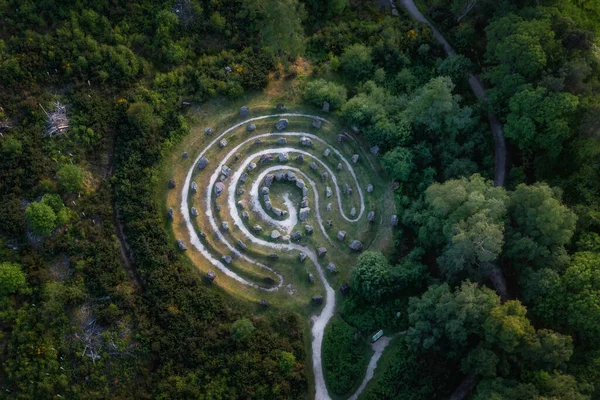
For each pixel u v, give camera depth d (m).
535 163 64.38
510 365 51.03
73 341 53.03
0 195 57.12
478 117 66.31
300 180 65.75
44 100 61.09
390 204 64.44
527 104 59.78
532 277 52.88
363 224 63.91
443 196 55.78
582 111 60.34
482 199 53.75
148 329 55.06
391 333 58.19
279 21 67.31
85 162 61.19
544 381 47.66
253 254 61.72
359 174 66.94
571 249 56.81
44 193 57.59
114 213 60.94
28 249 55.66
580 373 49.31
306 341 57.47
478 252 51.75
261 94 70.19
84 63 63.50
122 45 66.06
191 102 67.56
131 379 53.03
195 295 57.44
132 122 63.28
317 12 75.75
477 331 50.97
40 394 50.81
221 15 70.94
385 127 65.25
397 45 73.44
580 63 60.06
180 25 69.06
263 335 55.94
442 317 51.62
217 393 52.59
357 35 75.50
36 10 64.19
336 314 59.03
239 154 66.94
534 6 66.25
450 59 71.06
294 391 53.84
